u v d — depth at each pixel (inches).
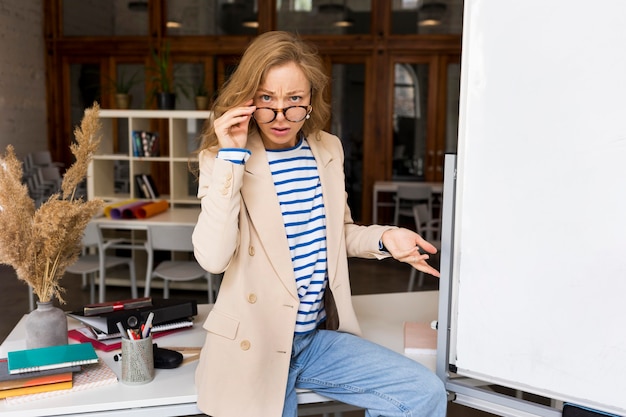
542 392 53.9
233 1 353.1
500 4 53.4
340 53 349.1
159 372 66.5
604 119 49.2
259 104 59.2
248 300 59.9
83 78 362.9
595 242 50.3
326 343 65.2
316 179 65.5
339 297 66.4
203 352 63.2
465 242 57.3
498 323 55.7
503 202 54.6
